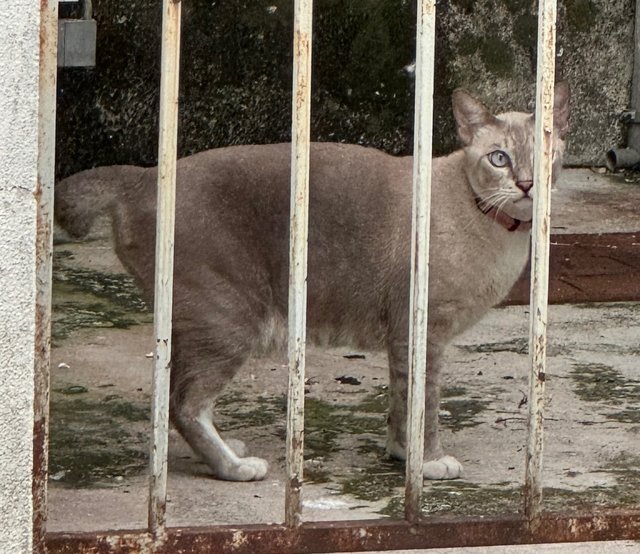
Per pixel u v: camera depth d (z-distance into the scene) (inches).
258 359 345.1
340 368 340.5
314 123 544.1
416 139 186.1
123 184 262.4
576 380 331.3
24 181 166.4
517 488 256.2
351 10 537.6
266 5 524.7
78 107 505.7
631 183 580.4
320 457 274.2
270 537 188.9
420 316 190.1
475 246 263.9
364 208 268.2
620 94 601.3
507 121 267.3
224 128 529.7
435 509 241.4
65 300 394.6
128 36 506.9
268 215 259.4
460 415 304.7
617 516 199.8
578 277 429.4
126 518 229.5
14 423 170.9
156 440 183.3
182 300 255.0
